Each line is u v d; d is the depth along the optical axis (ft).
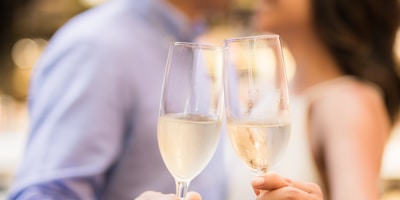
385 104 5.42
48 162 4.10
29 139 4.39
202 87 2.59
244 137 2.54
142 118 4.60
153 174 4.62
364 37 5.32
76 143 4.15
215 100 2.61
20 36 12.51
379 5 5.29
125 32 4.67
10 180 9.40
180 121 2.49
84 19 4.82
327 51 5.40
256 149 2.53
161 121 2.56
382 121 5.12
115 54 4.49
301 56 5.50
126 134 4.62
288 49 5.65
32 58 12.43
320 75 5.39
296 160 5.14
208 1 5.32
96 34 4.52
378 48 5.40
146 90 4.63
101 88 4.35
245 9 10.34
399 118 5.67
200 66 2.60
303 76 5.53
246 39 2.68
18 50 12.40
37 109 4.41
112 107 4.39
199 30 5.62
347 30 5.29
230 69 2.65
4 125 11.10
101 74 4.37
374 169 4.81
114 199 4.61
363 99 5.01
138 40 4.71
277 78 2.66
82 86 4.31
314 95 5.19
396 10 5.35
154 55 4.76
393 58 5.47
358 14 5.25
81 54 4.42
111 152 4.36
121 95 4.49
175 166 2.53
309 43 5.46
